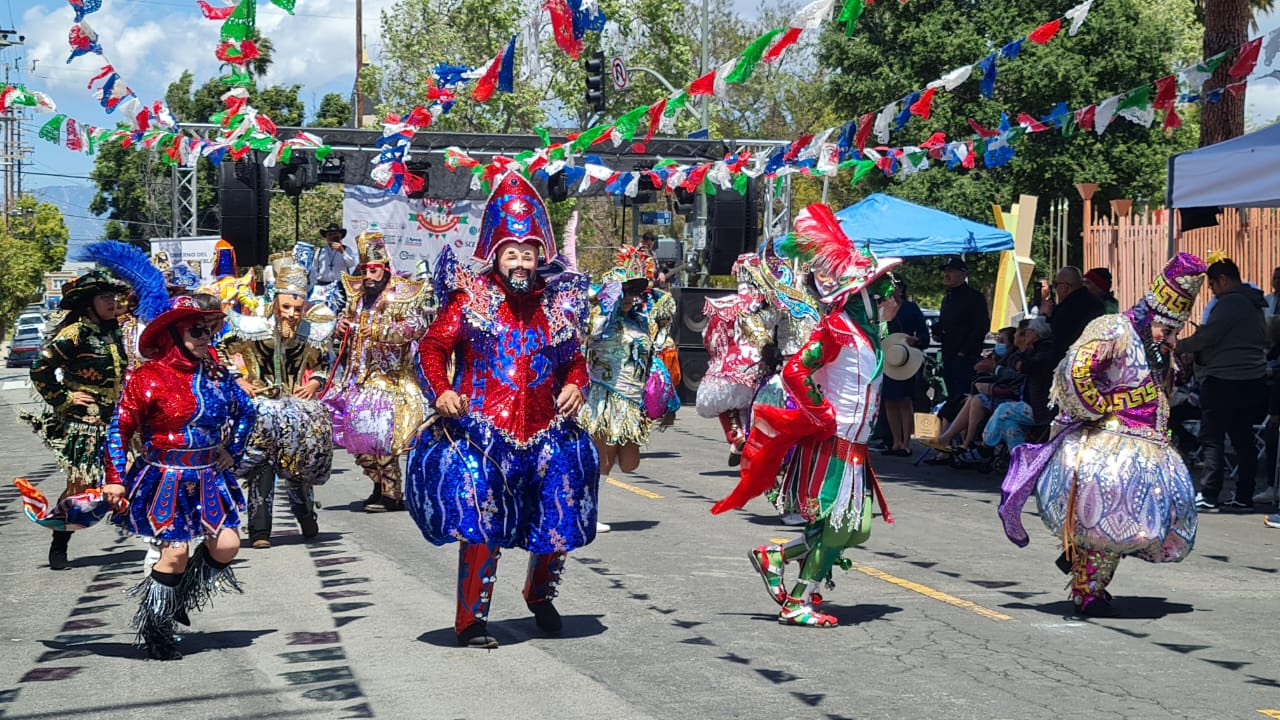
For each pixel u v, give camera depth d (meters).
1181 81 9.14
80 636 6.73
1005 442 13.51
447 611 7.15
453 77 11.14
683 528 9.98
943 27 33.69
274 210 48.34
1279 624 6.89
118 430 6.12
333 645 6.39
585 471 6.48
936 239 15.52
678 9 41.06
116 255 6.53
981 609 7.23
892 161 11.85
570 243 6.79
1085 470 6.86
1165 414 7.00
